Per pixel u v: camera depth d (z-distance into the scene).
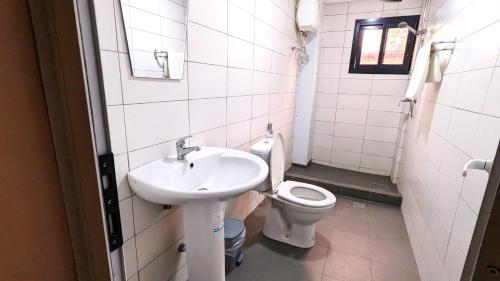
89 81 0.39
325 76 3.19
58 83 0.38
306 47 2.89
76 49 0.36
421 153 1.92
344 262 1.71
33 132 0.38
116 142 0.97
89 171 0.42
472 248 0.45
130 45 0.97
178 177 1.15
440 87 1.65
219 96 1.54
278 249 1.82
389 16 2.76
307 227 1.81
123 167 1.01
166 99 1.17
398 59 2.82
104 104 0.42
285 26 2.38
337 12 2.97
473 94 1.15
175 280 1.39
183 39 1.21
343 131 3.24
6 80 0.34
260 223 2.13
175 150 1.26
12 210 0.38
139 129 1.06
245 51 1.75
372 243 1.92
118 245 0.50
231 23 1.55
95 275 0.48
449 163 1.32
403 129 2.72
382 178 3.00
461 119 1.24
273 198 1.85
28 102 0.37
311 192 1.96
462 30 1.40
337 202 2.60
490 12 1.08
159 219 1.22
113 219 0.48
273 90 2.33
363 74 3.00
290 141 3.11
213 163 1.35
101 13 0.87
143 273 1.17
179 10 1.17
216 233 1.22
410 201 2.11
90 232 0.45
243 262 1.68
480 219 0.44
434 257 1.38
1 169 0.36
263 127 2.24
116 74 0.94
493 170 0.42
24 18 0.35
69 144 0.40
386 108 2.98
